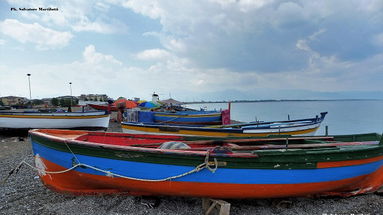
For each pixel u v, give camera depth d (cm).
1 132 1324
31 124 1235
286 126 934
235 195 377
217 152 365
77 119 1316
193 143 551
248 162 359
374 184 478
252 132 878
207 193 375
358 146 464
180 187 375
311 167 375
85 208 401
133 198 436
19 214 381
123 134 573
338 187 416
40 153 443
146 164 372
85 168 398
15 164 704
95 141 545
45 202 427
